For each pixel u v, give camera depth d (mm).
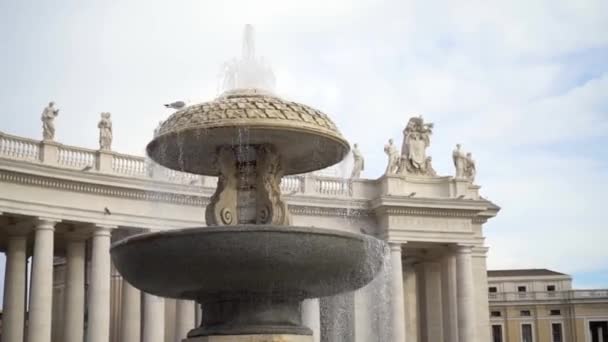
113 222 31203
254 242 11273
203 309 12672
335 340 35656
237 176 13602
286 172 15445
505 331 83812
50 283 29359
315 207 37000
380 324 36406
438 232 38781
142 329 33938
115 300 38062
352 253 12094
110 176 30938
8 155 29234
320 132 13062
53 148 30328
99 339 30219
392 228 37906
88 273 38250
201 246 11273
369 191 39281
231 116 12594
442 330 41938
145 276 12125
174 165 14906
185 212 32125
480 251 43125
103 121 31875
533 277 85875
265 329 12125
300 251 11500
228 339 12023
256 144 13523
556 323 82875
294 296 12570
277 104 13031
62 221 30094
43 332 28797
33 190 29391
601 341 83625
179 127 12789
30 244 34062
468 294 38812
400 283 37375
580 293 82500
